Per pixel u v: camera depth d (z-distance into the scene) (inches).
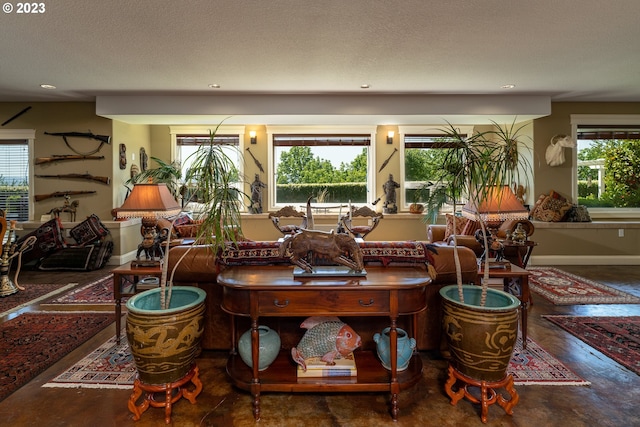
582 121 214.8
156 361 69.7
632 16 106.2
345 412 72.9
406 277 76.2
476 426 68.6
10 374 85.8
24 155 211.5
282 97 193.3
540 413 72.2
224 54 133.7
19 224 202.4
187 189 90.0
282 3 97.8
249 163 252.7
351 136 254.7
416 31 115.7
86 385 82.2
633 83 174.9
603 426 68.0
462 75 160.2
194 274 90.7
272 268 85.0
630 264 206.4
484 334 70.0
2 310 130.4
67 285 162.6
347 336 77.7
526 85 177.0
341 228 123.8
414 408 74.3
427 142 254.1
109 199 211.0
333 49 129.8
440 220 242.4
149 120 207.6
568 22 110.0
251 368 79.3
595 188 225.6
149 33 115.5
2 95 192.9
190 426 68.8
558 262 208.4
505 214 97.2
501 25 111.9
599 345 102.0
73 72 153.7
